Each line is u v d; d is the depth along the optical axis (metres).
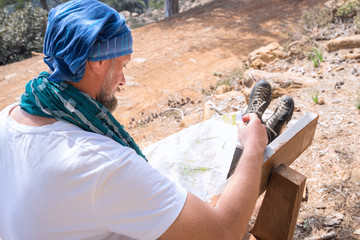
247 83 4.49
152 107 6.07
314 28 6.77
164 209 0.89
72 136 0.90
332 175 2.52
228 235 0.96
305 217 2.19
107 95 1.05
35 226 0.91
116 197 0.87
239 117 1.65
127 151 0.91
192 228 0.91
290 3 11.18
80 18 0.91
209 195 1.36
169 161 1.57
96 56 0.94
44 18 11.45
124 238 0.98
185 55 8.33
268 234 1.59
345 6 6.34
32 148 0.90
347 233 2.02
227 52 8.31
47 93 0.94
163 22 11.32
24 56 11.33
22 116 0.96
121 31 0.97
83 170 0.86
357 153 2.69
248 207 1.03
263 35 9.10
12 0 16.50
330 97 3.70
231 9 11.66
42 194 0.87
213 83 6.74
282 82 4.16
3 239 1.07
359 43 4.95
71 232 0.91
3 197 0.95
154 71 7.55
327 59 5.01
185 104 5.91
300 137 1.53
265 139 1.26
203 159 1.54
